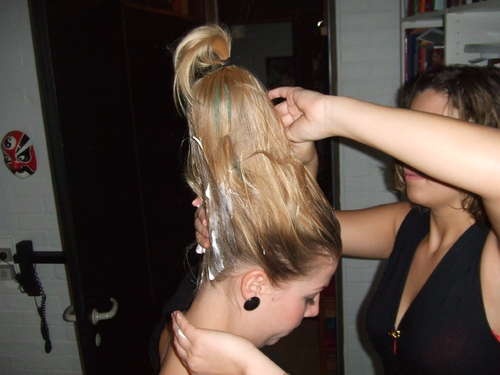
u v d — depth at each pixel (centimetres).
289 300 60
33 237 182
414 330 81
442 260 79
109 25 160
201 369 56
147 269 189
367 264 203
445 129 48
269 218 54
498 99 71
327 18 194
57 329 191
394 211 107
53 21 123
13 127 174
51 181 177
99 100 150
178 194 230
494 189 47
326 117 55
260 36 441
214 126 55
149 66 195
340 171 199
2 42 167
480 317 72
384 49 185
